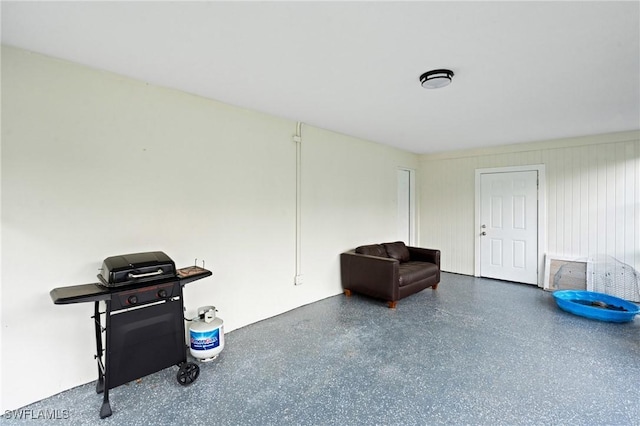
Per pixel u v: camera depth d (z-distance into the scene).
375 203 4.82
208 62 2.07
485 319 3.28
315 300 3.88
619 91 2.56
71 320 2.07
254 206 3.18
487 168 5.05
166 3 1.44
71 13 1.52
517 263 4.77
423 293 4.25
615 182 3.99
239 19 1.58
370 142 4.70
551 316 3.36
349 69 2.18
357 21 1.59
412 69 2.17
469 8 1.48
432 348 2.62
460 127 3.76
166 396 2.00
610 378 2.16
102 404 1.90
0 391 1.83
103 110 2.20
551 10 1.49
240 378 2.20
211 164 2.82
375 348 2.63
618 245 3.97
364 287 3.90
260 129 3.22
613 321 3.15
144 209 2.41
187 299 2.67
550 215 4.47
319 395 2.00
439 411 1.84
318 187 3.89
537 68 2.14
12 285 1.86
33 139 1.92
